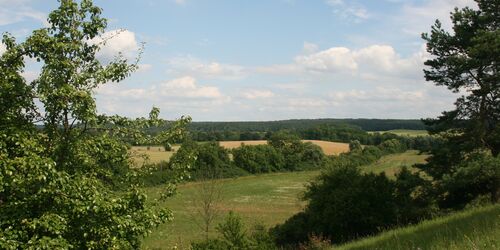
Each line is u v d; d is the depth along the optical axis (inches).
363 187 1113.4
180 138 456.8
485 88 993.5
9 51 381.4
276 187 3142.2
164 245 1280.8
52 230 340.2
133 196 398.6
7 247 313.4
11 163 327.0
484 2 1031.0
